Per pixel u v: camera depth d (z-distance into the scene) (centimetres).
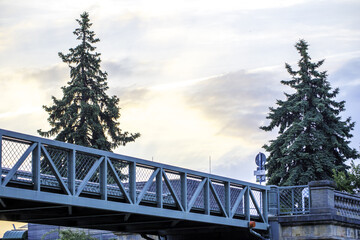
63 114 3834
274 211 2412
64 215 1848
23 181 1538
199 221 2042
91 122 3756
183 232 2466
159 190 1912
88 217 2009
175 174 2000
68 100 3838
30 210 1798
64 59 3906
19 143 1516
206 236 2453
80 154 1695
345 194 2472
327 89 3966
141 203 1898
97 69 3928
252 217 2377
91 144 3803
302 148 3850
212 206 2219
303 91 3891
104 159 1738
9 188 1470
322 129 3906
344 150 3897
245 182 2302
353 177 3416
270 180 3888
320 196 2353
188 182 2073
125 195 1792
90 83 3922
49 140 1579
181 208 1980
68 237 3212
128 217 1897
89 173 1688
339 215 2334
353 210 2509
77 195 1636
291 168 3866
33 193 1523
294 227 2362
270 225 2392
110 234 3325
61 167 1666
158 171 1916
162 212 1902
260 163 2908
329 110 3916
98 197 1736
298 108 3878
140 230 2330
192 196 2067
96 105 3791
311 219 2319
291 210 2411
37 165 1545
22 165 1527
